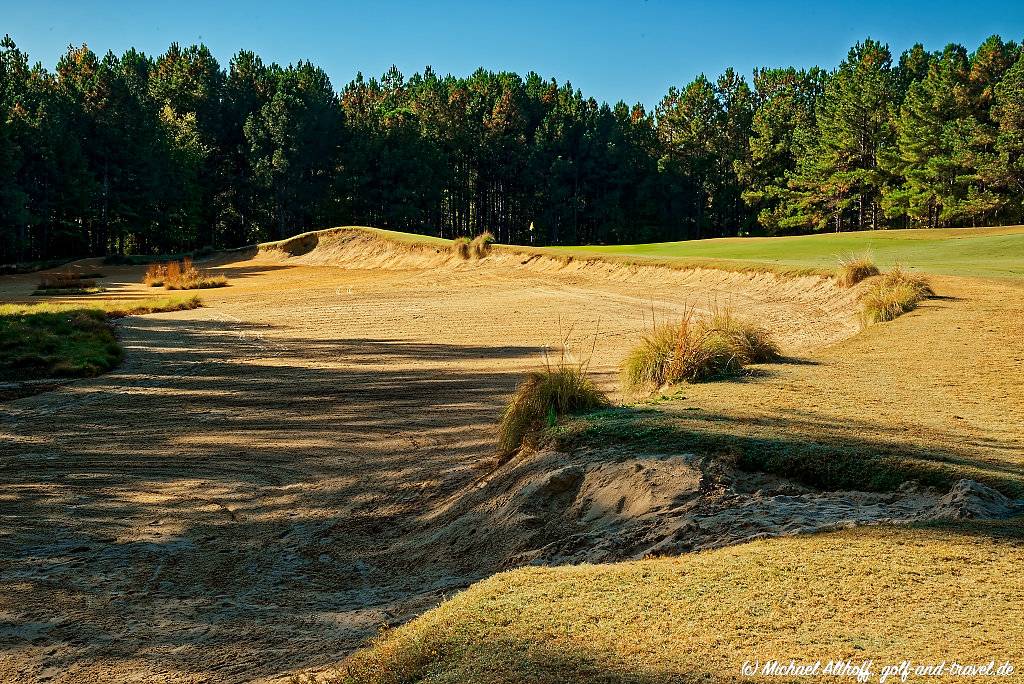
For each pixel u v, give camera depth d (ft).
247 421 45.37
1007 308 50.67
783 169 298.15
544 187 301.43
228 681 16.30
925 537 16.85
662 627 13.46
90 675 17.57
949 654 11.91
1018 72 205.05
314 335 76.64
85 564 25.67
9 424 45.73
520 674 12.54
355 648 16.87
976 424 27.91
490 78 336.49
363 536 27.55
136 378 58.59
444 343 69.72
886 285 60.54
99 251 256.73
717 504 21.85
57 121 226.38
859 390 33.86
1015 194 207.51
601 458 26.50
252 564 25.27
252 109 298.15
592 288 98.63
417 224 294.46
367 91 355.36
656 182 303.89
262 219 282.56
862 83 258.78
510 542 23.59
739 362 40.09
